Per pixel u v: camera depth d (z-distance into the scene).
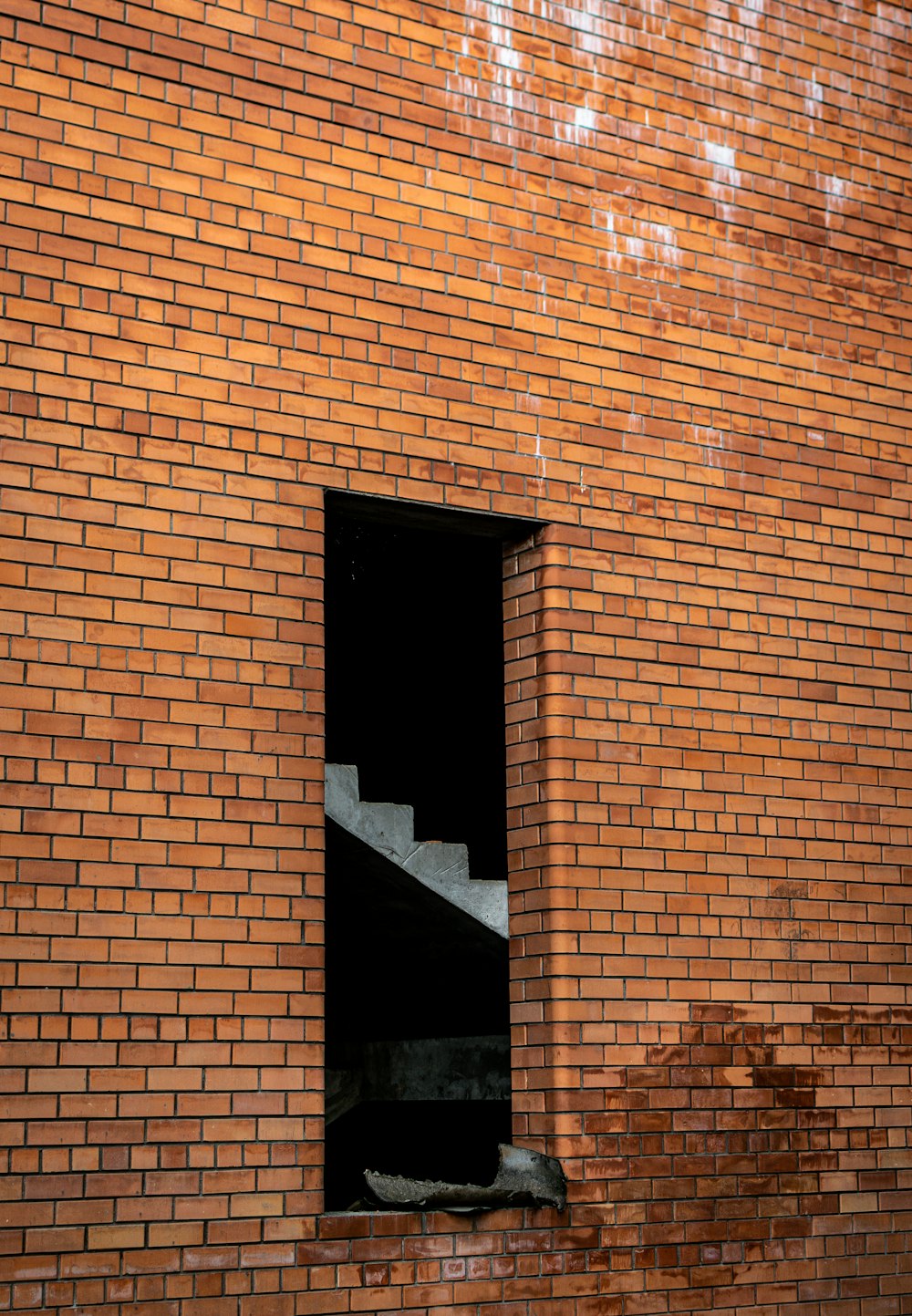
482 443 6.45
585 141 6.96
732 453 7.16
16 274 5.52
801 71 7.75
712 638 6.94
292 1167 5.56
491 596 8.59
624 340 6.92
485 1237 5.93
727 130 7.43
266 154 6.09
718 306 7.24
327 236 6.19
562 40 6.98
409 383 6.30
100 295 5.68
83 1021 5.27
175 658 5.64
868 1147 6.96
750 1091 6.67
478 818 8.67
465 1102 7.83
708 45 7.44
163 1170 5.33
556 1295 6.03
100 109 5.76
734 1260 6.48
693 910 6.66
